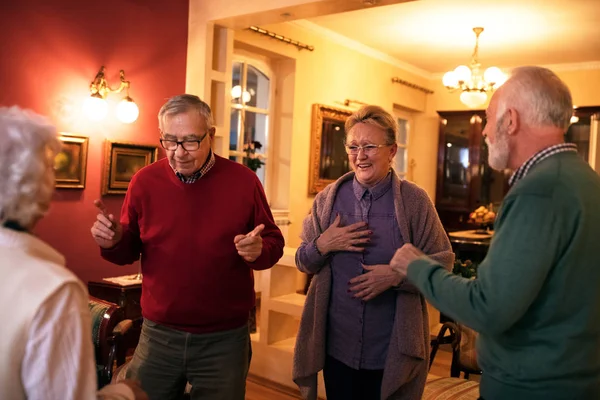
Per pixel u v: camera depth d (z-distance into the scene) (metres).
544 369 1.11
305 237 2.00
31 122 0.96
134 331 3.00
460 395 2.04
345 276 1.84
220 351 1.74
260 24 3.81
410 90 7.36
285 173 5.47
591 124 6.46
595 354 1.13
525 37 5.57
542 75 1.19
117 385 1.12
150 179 1.77
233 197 1.75
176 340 1.72
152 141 3.73
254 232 1.56
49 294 0.88
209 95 3.83
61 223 3.23
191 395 1.78
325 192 1.99
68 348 0.90
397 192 1.80
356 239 1.79
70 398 0.89
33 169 0.93
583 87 6.67
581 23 5.00
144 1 3.61
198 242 1.70
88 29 3.30
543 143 1.18
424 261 1.27
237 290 1.77
